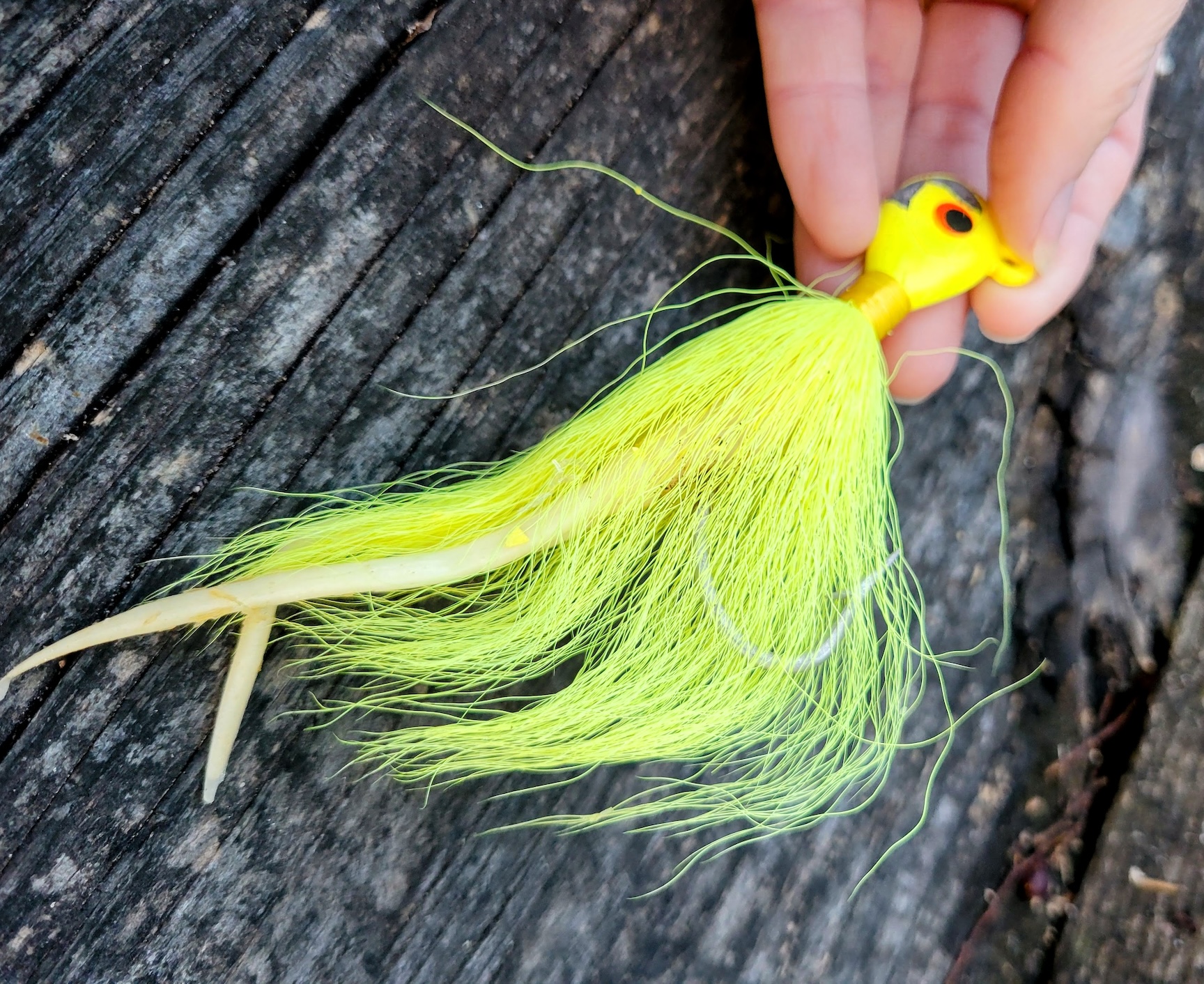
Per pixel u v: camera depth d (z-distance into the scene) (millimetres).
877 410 138
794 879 143
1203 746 148
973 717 151
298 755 133
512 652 138
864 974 143
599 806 140
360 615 136
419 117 140
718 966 140
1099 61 124
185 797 131
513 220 142
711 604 140
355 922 133
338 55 137
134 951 129
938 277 136
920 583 154
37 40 130
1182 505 159
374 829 134
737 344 138
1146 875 145
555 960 137
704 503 140
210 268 134
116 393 132
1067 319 162
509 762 136
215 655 133
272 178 136
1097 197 152
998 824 149
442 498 137
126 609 132
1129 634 154
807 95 135
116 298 132
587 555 139
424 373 140
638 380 139
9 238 130
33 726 129
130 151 132
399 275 139
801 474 139
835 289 145
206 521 134
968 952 146
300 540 134
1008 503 158
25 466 130
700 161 149
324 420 137
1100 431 160
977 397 158
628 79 146
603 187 145
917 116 156
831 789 145
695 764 142
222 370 135
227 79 134
